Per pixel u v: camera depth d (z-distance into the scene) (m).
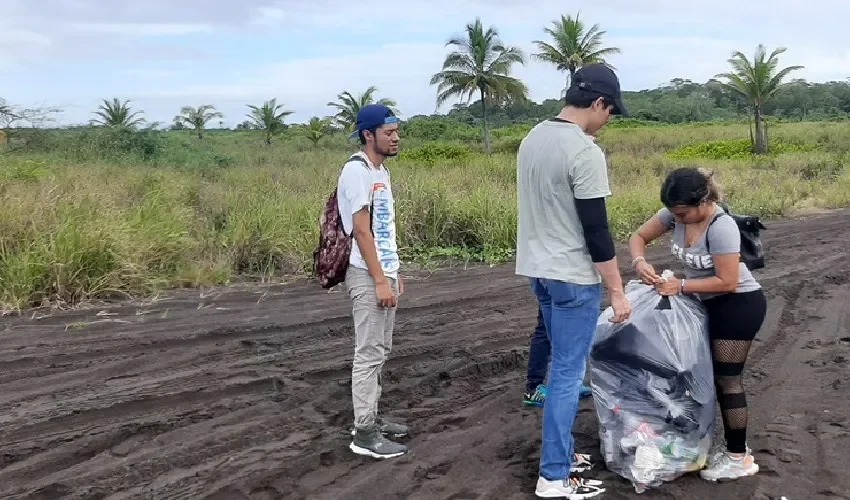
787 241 11.59
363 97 41.16
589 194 3.25
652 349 3.71
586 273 3.39
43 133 21.16
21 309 6.68
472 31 35.00
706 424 3.71
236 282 8.19
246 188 13.35
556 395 3.49
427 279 8.69
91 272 7.28
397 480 3.72
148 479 3.72
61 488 3.58
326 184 14.20
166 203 10.05
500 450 4.09
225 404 4.65
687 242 3.78
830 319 6.80
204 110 46.28
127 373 5.16
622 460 3.73
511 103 36.38
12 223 7.62
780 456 3.97
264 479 3.71
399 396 4.91
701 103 68.50
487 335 6.25
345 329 6.32
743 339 3.71
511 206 11.17
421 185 11.46
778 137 37.47
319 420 4.46
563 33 35.50
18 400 4.63
